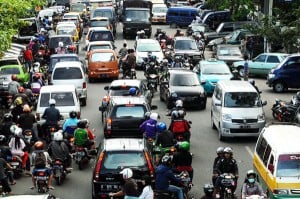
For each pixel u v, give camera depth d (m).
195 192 40.38
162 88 69.56
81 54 104.31
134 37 123.00
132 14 123.81
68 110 52.97
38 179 40.00
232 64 90.25
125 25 122.38
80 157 45.53
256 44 98.38
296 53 87.19
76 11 144.25
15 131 44.00
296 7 95.06
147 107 49.81
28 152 47.28
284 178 34.41
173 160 37.44
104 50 82.88
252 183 34.06
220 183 35.47
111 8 130.50
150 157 36.53
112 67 81.00
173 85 66.81
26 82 70.12
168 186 34.09
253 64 87.00
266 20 94.94
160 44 99.75
